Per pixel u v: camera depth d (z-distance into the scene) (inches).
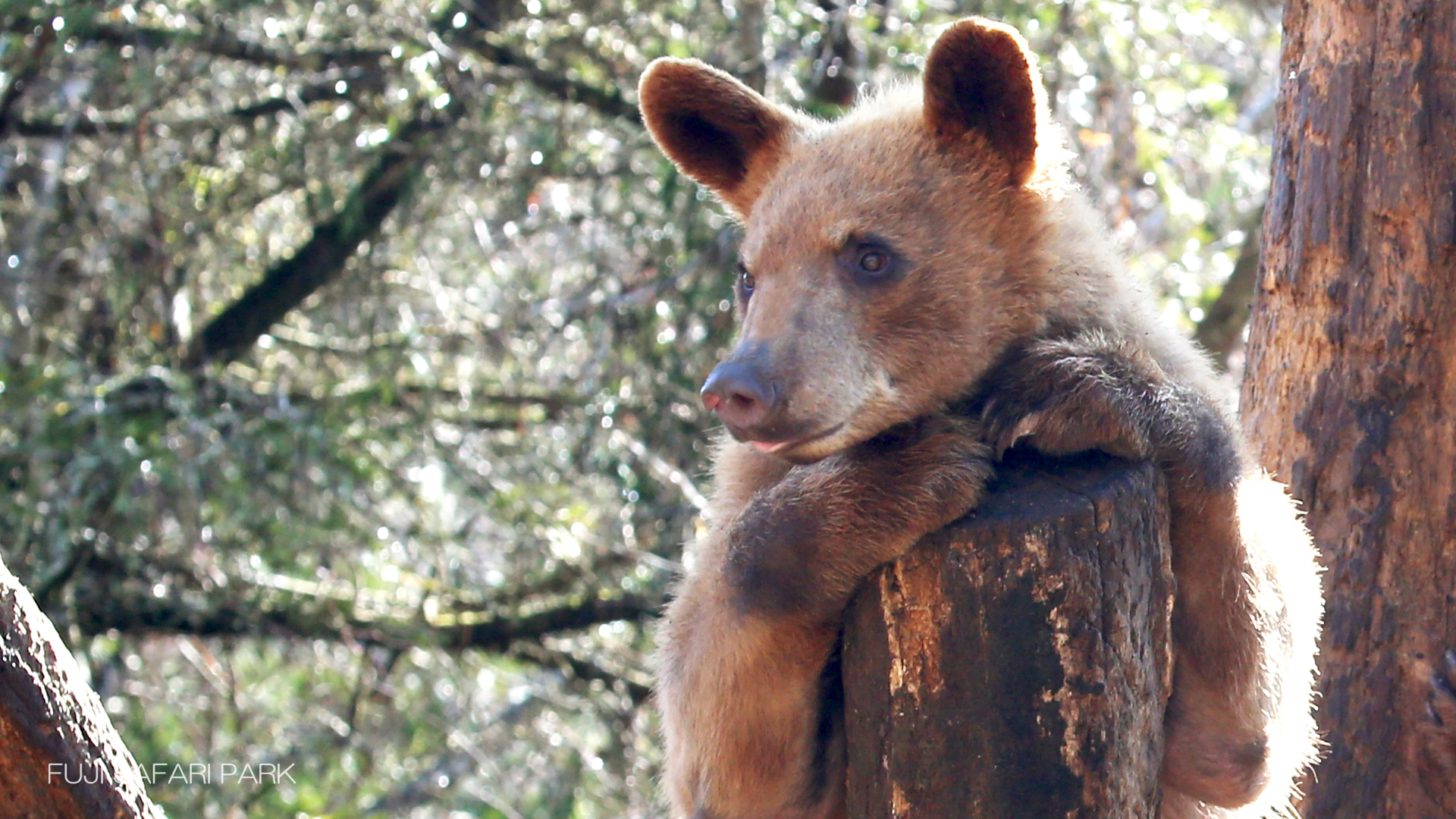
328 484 554.3
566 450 593.3
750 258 221.1
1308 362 255.9
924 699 175.2
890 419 209.6
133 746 597.0
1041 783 171.5
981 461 180.4
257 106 604.1
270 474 563.2
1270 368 262.5
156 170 591.8
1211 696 206.1
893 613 178.1
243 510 534.0
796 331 205.8
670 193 531.2
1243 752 209.6
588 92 577.6
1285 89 263.9
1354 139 250.2
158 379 560.7
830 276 212.7
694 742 208.2
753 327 208.2
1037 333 217.6
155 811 178.7
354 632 586.2
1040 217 220.8
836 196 217.2
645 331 568.4
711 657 199.6
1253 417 265.3
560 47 600.1
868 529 178.9
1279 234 260.7
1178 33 599.2
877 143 226.1
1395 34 247.3
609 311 553.0
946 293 212.1
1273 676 205.6
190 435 537.3
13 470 541.0
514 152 593.6
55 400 535.2
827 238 213.8
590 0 585.3
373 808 642.8
